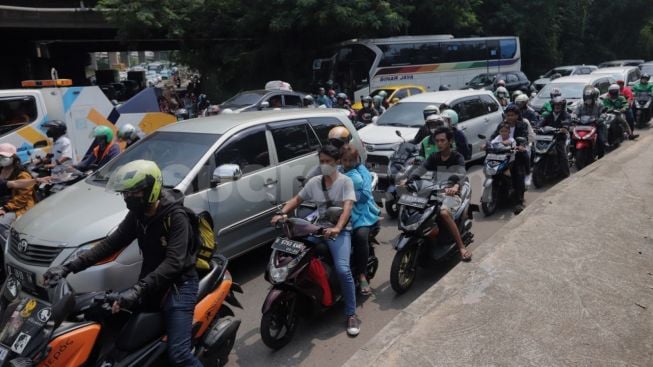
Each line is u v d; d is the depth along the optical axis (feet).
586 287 14.93
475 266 16.66
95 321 9.93
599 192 24.88
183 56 81.30
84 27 83.51
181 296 10.43
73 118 31.78
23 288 14.39
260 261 20.56
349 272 14.39
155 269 10.07
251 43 78.64
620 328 12.67
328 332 14.79
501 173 25.30
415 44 74.69
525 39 102.37
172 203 10.16
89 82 132.87
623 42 137.59
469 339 12.39
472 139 35.22
